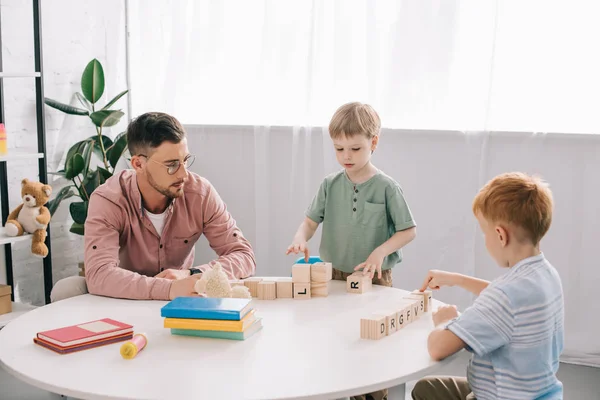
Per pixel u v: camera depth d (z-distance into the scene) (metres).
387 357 1.36
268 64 3.35
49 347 1.41
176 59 3.55
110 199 1.97
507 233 1.44
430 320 1.64
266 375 1.26
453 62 3.00
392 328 1.52
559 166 2.87
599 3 2.76
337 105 3.20
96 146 3.36
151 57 3.63
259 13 3.40
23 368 1.30
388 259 2.10
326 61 3.23
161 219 2.06
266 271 3.48
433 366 1.32
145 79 3.65
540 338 1.36
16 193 3.13
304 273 1.80
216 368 1.30
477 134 2.97
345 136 2.02
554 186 2.88
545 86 2.87
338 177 2.17
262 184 3.43
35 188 2.83
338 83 3.18
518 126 2.93
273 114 3.39
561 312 1.43
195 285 1.70
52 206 3.12
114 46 3.60
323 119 3.27
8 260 3.07
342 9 3.14
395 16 3.06
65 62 3.33
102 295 1.84
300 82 3.31
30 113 3.15
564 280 2.90
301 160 3.34
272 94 3.38
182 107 3.59
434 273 1.75
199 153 3.58
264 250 3.46
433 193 3.09
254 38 3.43
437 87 3.03
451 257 3.09
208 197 2.13
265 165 3.42
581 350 2.87
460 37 2.98
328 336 1.49
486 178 2.99
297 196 3.37
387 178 2.10
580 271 2.87
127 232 2.02
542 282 1.38
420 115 3.08
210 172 3.58
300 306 1.73
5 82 3.03
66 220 3.40
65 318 1.63
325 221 2.20
